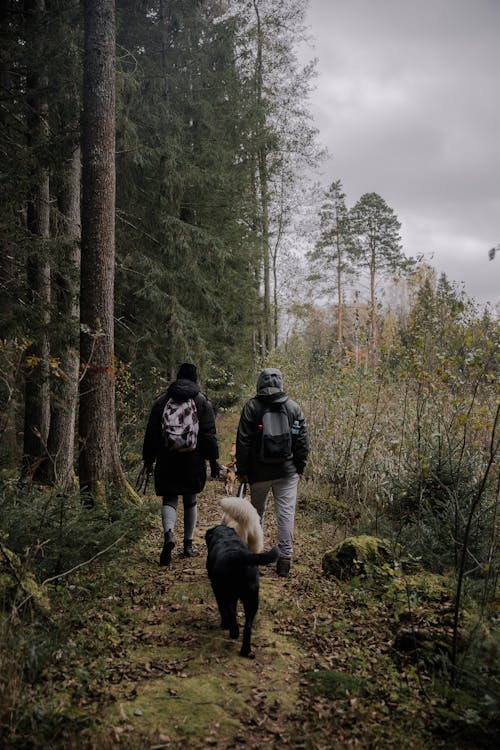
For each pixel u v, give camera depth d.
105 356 6.45
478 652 3.30
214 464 5.31
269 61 21.30
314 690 3.14
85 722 2.74
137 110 13.04
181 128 13.71
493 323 5.54
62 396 7.63
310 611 4.31
